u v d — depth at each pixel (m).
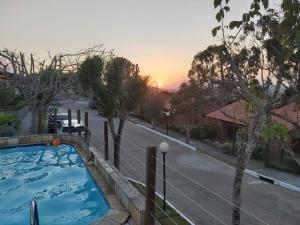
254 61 11.34
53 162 18.97
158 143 28.67
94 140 28.33
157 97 38.09
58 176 16.62
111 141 28.05
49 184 15.62
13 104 40.50
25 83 26.50
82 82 17.89
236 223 9.35
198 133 31.53
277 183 17.77
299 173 19.67
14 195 14.50
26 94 26.33
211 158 23.67
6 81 30.28
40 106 25.92
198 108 30.11
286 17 4.41
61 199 13.71
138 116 43.81
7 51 27.47
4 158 20.03
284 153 21.38
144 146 26.98
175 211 12.74
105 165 13.16
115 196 10.73
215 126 31.25
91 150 16.47
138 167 19.88
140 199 9.01
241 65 11.75
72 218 11.85
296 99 7.80
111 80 18.20
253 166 21.69
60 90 27.34
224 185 17.30
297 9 4.33
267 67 9.64
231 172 20.05
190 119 30.23
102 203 11.20
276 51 9.06
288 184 17.33
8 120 28.77
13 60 27.28
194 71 26.98
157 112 37.06
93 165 15.05
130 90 19.39
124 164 20.52
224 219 12.71
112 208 9.59
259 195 16.03
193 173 19.55
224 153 25.23
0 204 13.52
